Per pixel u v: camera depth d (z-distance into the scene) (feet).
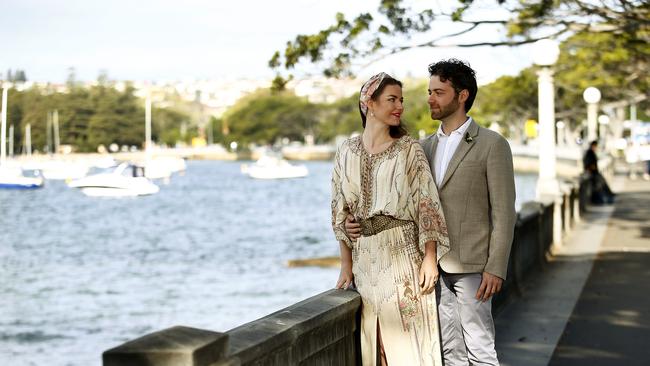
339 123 637.71
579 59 90.68
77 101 650.84
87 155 629.10
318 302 15.01
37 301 91.04
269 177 426.51
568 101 246.47
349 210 15.88
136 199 304.91
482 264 17.10
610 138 259.39
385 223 15.44
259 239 163.63
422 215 15.39
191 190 354.13
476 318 17.33
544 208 48.37
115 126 653.30
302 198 298.97
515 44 39.40
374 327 15.71
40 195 334.44
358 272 15.88
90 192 304.50
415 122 392.06
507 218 16.88
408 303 15.43
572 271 44.27
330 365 15.03
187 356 9.91
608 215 82.02
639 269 44.60
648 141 183.01
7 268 128.16
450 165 17.19
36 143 646.33
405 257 15.47
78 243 169.89
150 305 84.17
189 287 95.91
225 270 113.19
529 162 311.68
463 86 17.26
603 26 44.62
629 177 167.22
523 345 26.53
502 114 326.85
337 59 38.70
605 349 26.17
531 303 34.24
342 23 38.37
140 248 155.43
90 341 69.10
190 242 163.02
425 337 15.49
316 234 170.81
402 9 38.14
